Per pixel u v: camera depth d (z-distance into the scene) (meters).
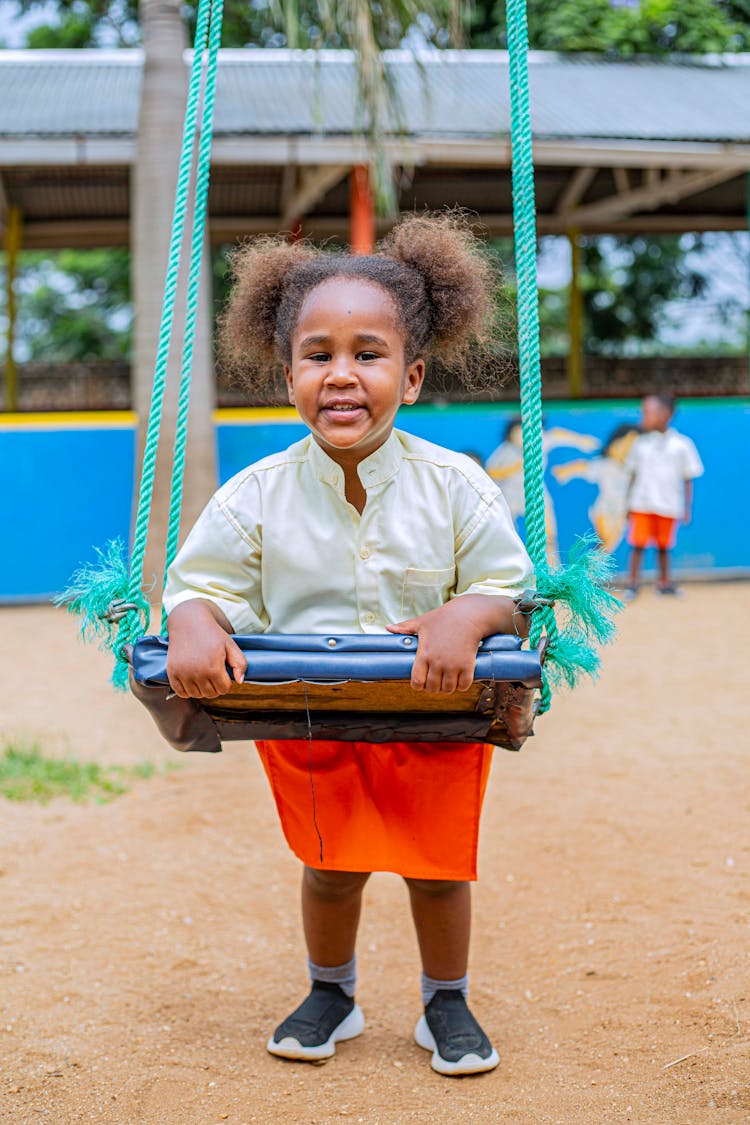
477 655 2.15
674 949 3.21
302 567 2.40
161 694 2.26
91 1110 2.46
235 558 2.42
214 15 2.57
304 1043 2.67
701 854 3.97
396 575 2.40
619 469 11.19
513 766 5.19
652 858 3.95
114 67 13.46
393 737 2.43
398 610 2.42
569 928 3.41
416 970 3.19
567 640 2.29
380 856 2.49
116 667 2.46
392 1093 2.52
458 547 2.42
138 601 2.39
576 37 14.84
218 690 2.16
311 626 2.43
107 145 10.41
